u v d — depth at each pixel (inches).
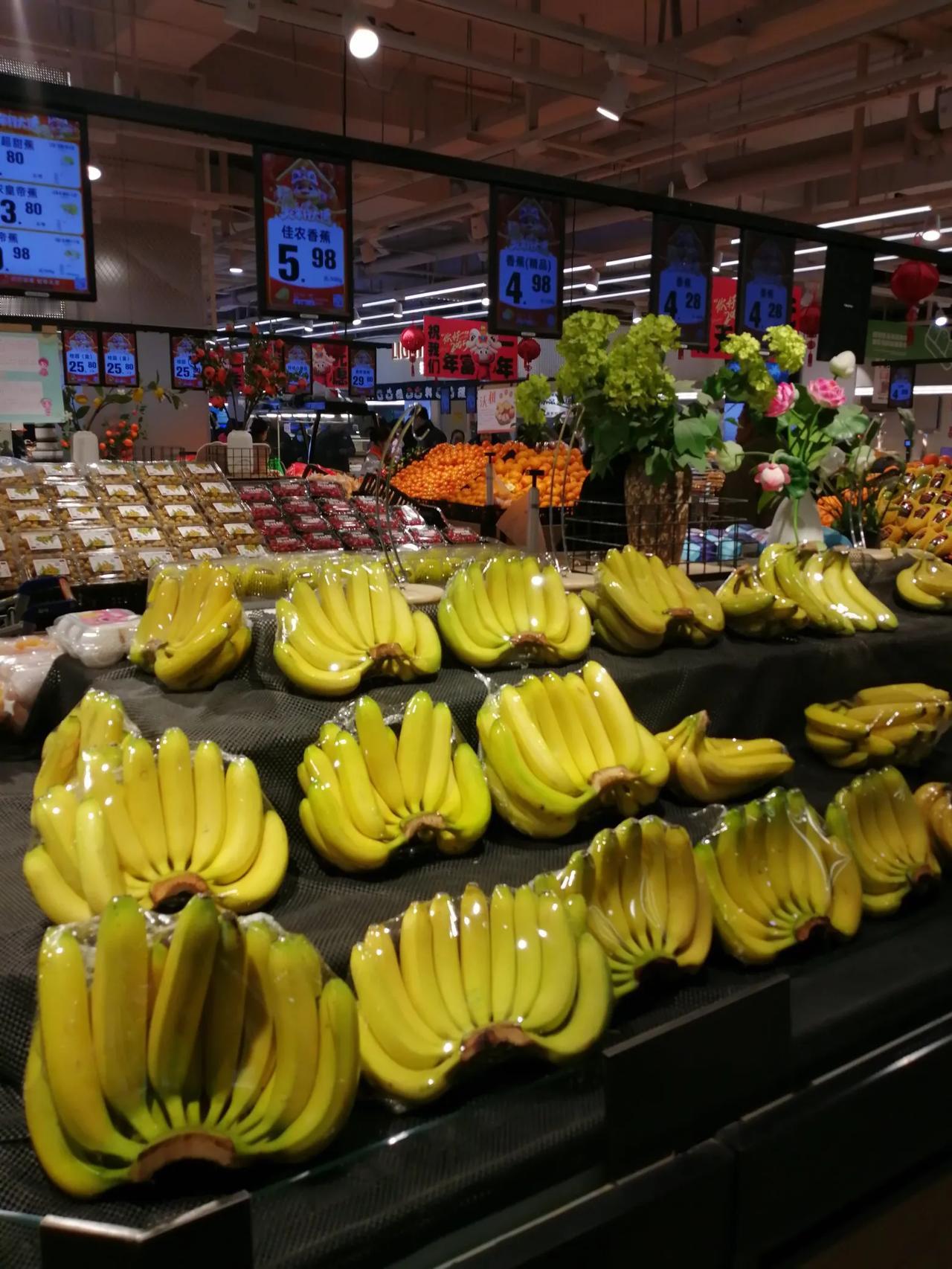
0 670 97.1
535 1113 51.3
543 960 55.7
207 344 356.5
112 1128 42.9
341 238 206.8
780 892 71.2
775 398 107.7
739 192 415.2
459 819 67.7
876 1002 64.1
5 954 55.7
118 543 159.0
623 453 108.9
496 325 220.7
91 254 177.2
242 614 79.2
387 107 366.9
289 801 70.5
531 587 88.4
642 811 76.5
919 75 273.0
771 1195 54.3
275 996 46.7
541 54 331.9
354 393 551.2
